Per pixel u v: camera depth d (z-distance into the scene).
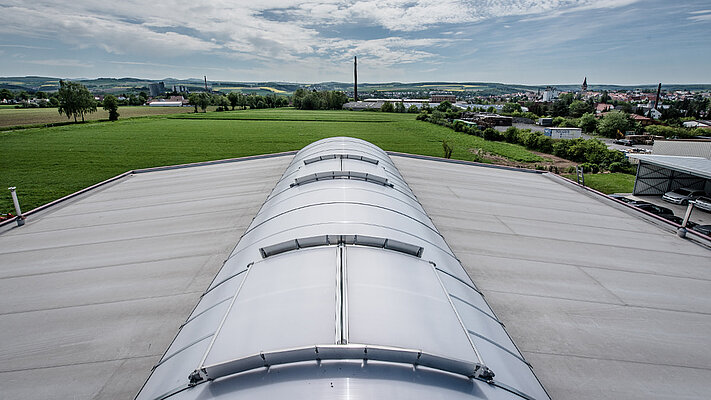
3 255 9.29
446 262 6.49
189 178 17.36
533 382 4.41
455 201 13.66
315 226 6.57
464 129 68.56
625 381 5.34
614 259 9.21
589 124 77.50
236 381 3.50
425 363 3.63
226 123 76.44
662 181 24.48
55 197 25.92
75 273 8.34
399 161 20.48
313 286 4.61
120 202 13.73
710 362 5.76
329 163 11.62
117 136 55.66
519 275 8.28
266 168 18.95
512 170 20.00
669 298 7.51
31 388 5.16
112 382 5.28
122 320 6.64
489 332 4.83
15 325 6.48
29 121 76.88
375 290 4.56
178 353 4.51
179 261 8.88
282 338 3.76
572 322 6.65
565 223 11.74
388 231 6.56
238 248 7.45
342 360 3.59
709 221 19.28
